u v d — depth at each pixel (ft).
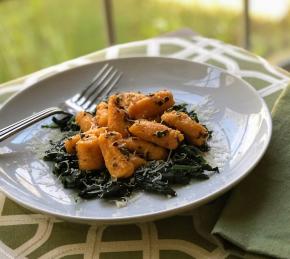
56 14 2.48
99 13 2.46
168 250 0.70
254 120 0.89
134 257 0.70
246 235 0.68
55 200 0.76
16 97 1.03
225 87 1.01
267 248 0.66
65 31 2.36
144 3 2.48
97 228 0.75
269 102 1.01
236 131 0.90
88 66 1.12
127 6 2.46
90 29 2.37
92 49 2.24
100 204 0.75
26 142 0.91
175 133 0.81
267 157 0.82
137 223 0.75
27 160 0.87
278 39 2.38
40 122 0.97
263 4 2.43
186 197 0.73
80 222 0.70
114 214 0.72
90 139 0.81
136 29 2.31
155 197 0.75
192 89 1.05
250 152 0.80
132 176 0.78
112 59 1.13
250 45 2.20
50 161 0.86
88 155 0.80
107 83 1.09
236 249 0.68
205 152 0.85
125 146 0.81
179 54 1.24
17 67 2.15
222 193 0.72
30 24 2.40
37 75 1.21
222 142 0.87
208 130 0.90
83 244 0.72
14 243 0.73
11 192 0.76
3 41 2.28
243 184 0.76
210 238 0.71
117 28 2.30
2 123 0.98
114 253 0.70
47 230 0.75
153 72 1.11
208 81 1.04
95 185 0.77
